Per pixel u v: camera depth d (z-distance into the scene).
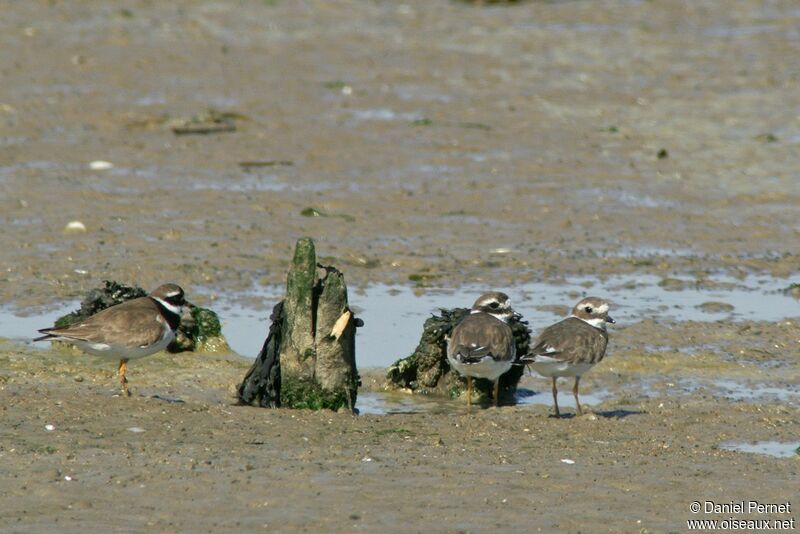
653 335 15.37
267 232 19.89
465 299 16.83
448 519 9.12
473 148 25.53
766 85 31.59
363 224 20.55
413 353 14.10
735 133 26.92
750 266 18.64
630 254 19.16
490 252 19.12
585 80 32.19
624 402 13.20
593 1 44.22
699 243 19.84
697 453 11.04
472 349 12.52
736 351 14.90
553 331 12.63
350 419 12.02
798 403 13.12
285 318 12.59
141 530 8.78
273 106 28.67
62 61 32.41
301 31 38.25
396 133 26.59
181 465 10.12
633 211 21.55
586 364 12.45
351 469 10.18
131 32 36.69
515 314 13.93
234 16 40.16
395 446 10.98
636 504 9.55
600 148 25.69
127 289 14.81
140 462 10.18
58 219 20.22
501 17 41.41
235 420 11.65
